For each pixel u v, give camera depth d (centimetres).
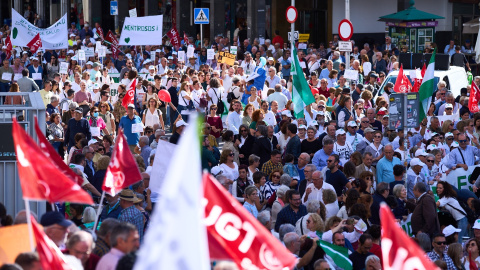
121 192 2211
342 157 3391
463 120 3741
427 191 2781
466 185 3375
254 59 6969
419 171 3183
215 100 4731
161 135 3503
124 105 4438
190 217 989
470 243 2498
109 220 1803
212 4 8625
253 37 8344
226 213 1343
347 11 4975
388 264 1264
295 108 4059
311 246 2166
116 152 1856
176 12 9006
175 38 7394
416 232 2711
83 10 9762
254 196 2589
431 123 3909
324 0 8494
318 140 3525
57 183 1491
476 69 7544
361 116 4238
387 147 3198
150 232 991
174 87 5034
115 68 6556
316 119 3938
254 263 1346
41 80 5975
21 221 1680
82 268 1558
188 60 6788
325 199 2700
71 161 3297
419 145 3734
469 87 4900
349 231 2383
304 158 3186
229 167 3100
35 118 1730
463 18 8038
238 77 4988
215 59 6744
